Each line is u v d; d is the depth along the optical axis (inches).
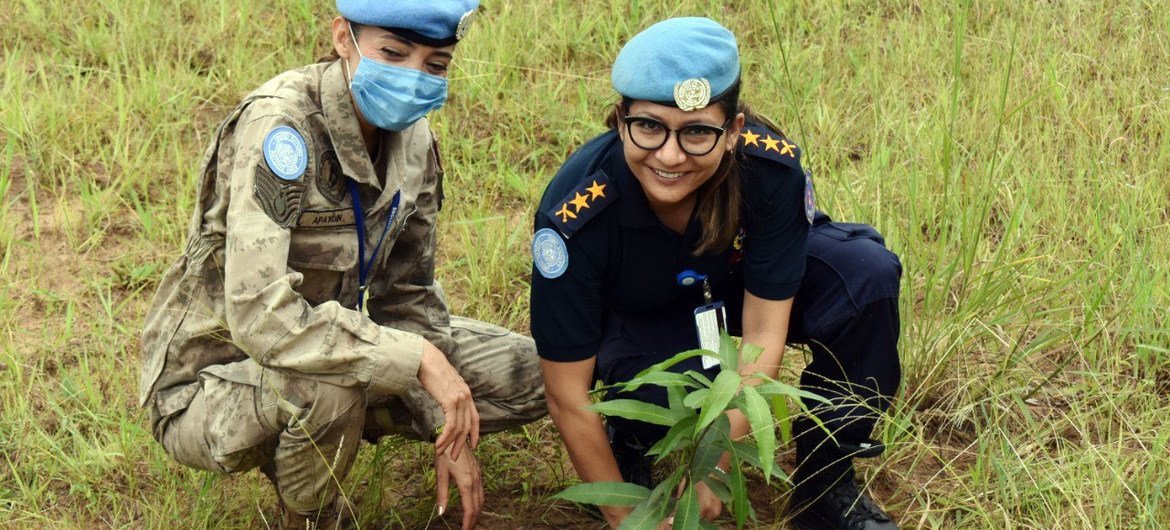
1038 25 198.4
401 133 104.6
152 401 108.5
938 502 117.3
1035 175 160.1
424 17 94.8
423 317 114.9
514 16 207.5
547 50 201.3
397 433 114.4
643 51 91.7
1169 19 202.7
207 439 103.7
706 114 92.0
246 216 94.4
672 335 111.9
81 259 156.6
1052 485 112.6
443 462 108.6
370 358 95.9
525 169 179.5
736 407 94.0
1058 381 134.1
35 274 153.2
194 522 112.1
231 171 98.3
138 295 151.7
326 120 98.6
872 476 119.6
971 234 144.5
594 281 103.2
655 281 106.6
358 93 97.1
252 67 190.1
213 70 191.6
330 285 103.7
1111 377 128.0
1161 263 145.1
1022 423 128.3
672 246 103.9
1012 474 116.4
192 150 177.3
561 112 187.0
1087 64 193.0
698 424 85.3
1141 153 169.9
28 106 176.2
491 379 116.0
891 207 149.5
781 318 106.6
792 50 201.6
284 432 100.7
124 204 166.4
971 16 209.8
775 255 104.3
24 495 116.8
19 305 147.4
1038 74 186.1
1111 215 156.3
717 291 110.1
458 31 97.3
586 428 106.7
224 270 102.7
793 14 215.2
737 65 93.9
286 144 95.3
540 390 117.2
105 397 132.3
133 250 158.2
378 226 104.6
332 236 101.4
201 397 104.6
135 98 182.5
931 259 148.4
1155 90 184.7
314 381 98.0
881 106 183.9
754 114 105.3
